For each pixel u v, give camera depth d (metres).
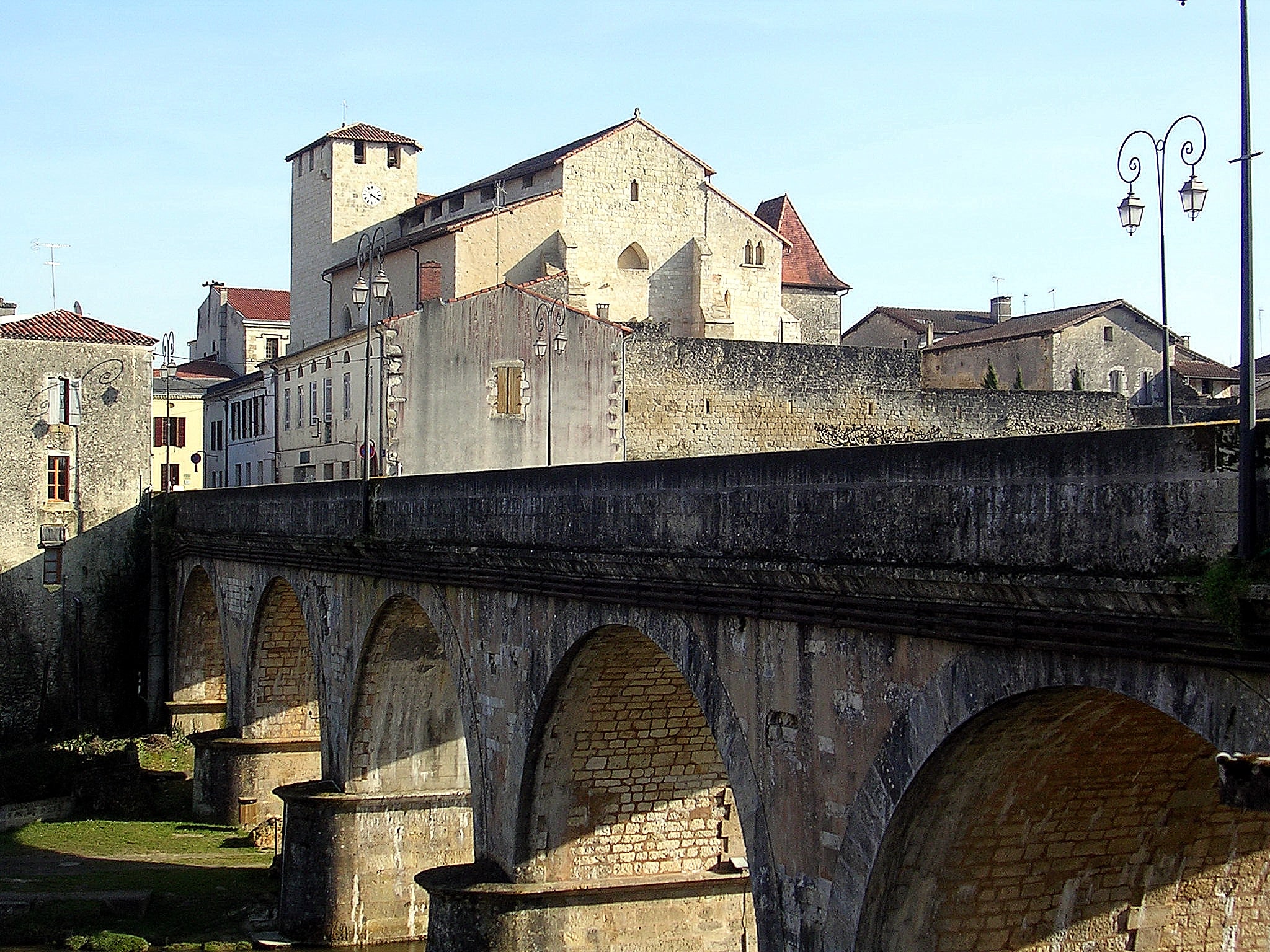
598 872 25.27
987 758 15.32
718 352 59.25
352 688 32.62
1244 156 12.23
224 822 44.62
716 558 18.39
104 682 58.81
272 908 35.69
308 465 63.81
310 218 76.69
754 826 18.27
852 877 16.39
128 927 34.38
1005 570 13.92
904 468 15.36
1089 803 16.42
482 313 54.56
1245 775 10.60
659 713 24.59
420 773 33.66
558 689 23.50
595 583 21.52
